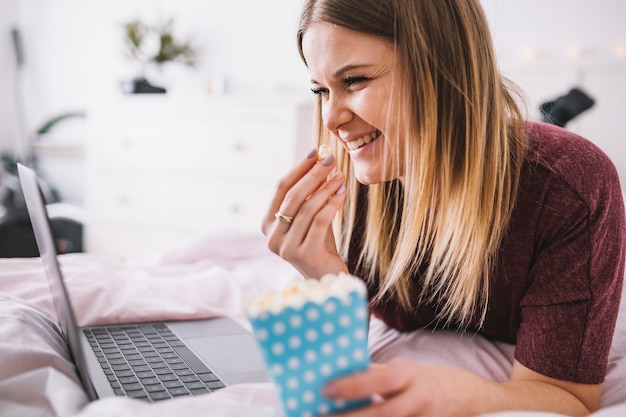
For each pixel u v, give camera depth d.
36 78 3.63
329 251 0.89
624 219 0.78
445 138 0.78
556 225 0.76
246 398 0.59
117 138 2.78
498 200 0.79
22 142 3.60
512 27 2.26
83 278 1.07
